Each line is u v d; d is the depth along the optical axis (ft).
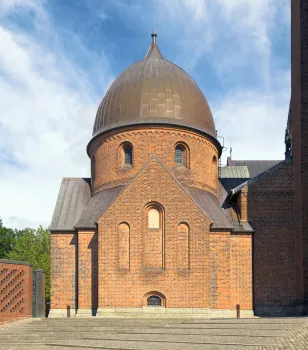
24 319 99.14
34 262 198.29
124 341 72.84
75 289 114.62
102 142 128.26
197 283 105.29
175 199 108.27
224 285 109.60
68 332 85.10
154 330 80.89
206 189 126.52
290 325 73.05
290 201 117.19
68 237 117.60
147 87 126.93
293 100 119.44
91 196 129.70
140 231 107.14
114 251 106.63
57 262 116.16
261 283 112.68
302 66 112.98
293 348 58.18
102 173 127.03
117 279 105.70
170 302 104.94
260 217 116.67
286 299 112.16
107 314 104.47
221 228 111.45
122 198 108.47
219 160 144.97
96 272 111.55
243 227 114.83
